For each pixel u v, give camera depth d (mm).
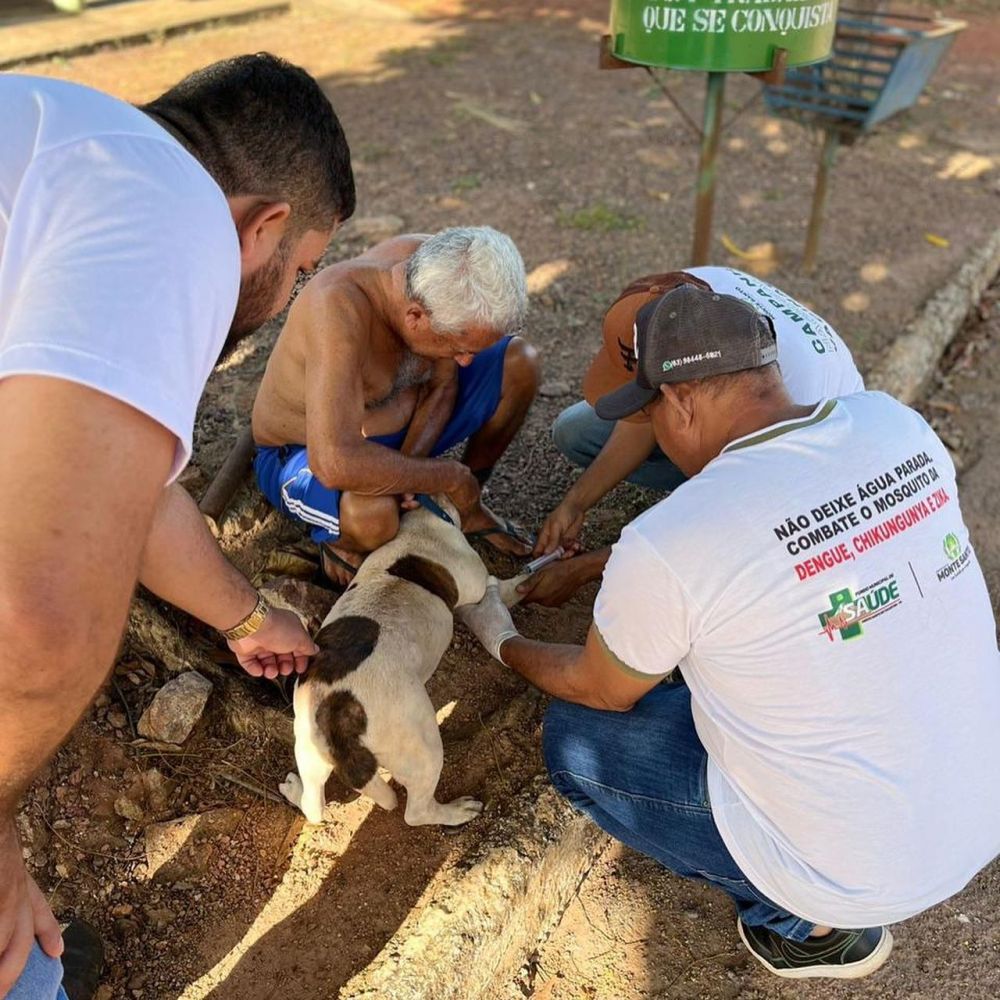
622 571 1759
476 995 2172
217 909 2268
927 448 1803
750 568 1651
